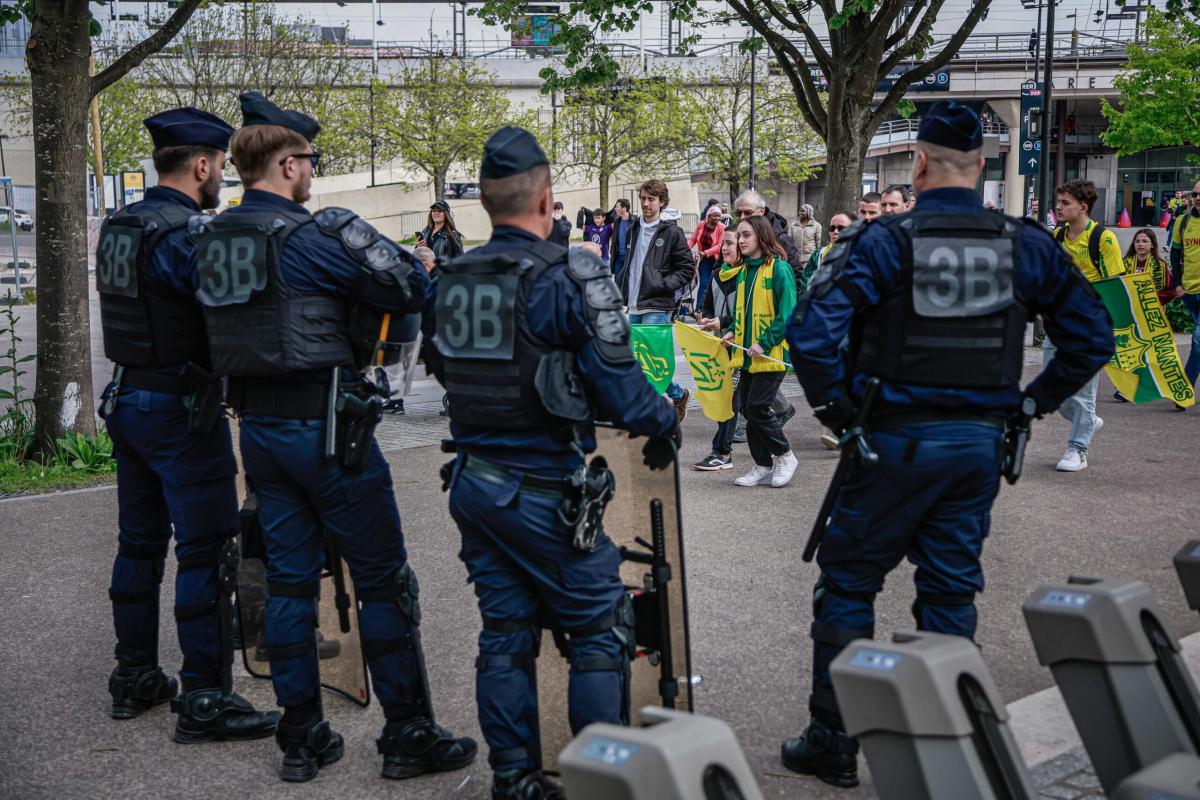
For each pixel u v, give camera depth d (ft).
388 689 11.66
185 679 12.74
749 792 6.25
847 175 42.29
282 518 11.51
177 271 11.91
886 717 7.52
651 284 31.99
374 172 161.68
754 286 23.80
